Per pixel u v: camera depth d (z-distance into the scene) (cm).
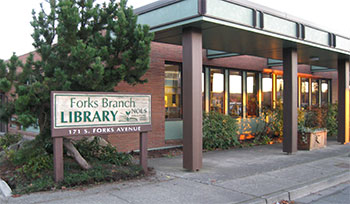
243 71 1431
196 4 696
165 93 1131
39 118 662
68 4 628
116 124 661
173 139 1145
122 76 662
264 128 1389
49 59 644
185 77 764
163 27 779
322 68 1775
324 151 1109
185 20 720
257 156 992
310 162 904
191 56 748
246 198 563
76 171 661
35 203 510
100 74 604
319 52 1135
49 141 712
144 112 704
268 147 1185
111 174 658
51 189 578
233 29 783
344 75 1307
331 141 1391
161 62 1084
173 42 948
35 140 671
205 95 1258
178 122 1161
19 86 577
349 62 1409
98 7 702
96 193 570
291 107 1025
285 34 898
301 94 1803
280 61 1467
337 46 1109
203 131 1108
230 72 1380
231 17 750
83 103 617
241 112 1422
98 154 785
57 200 526
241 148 1157
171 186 631
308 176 736
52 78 607
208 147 1110
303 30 958
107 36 668
